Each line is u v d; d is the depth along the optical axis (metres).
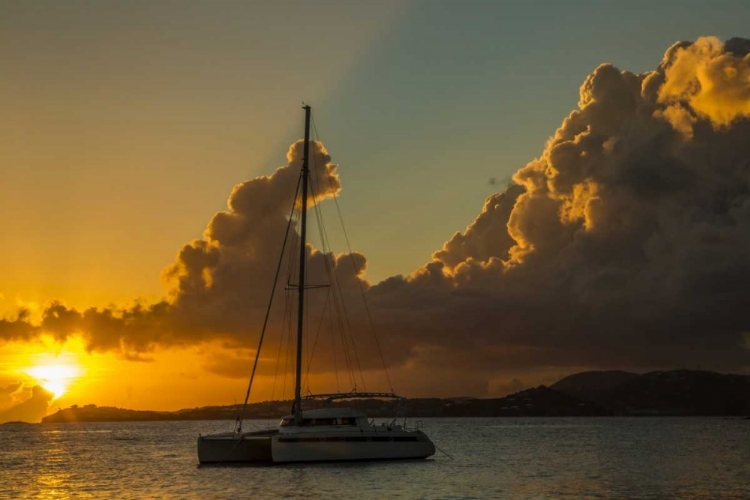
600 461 83.06
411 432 65.88
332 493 51.88
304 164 69.38
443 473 63.34
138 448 127.62
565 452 101.62
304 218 68.38
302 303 66.94
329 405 66.44
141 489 58.22
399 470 63.84
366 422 64.56
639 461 82.94
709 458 87.25
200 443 68.12
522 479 62.00
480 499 49.34
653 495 50.94
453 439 152.25
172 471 72.88
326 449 62.91
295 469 62.22
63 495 55.84
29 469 81.62
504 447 117.31
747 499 48.59
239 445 67.50
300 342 65.50
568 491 53.47
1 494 57.22
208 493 52.41
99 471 77.50
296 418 63.47
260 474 61.16
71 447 133.88
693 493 51.94
